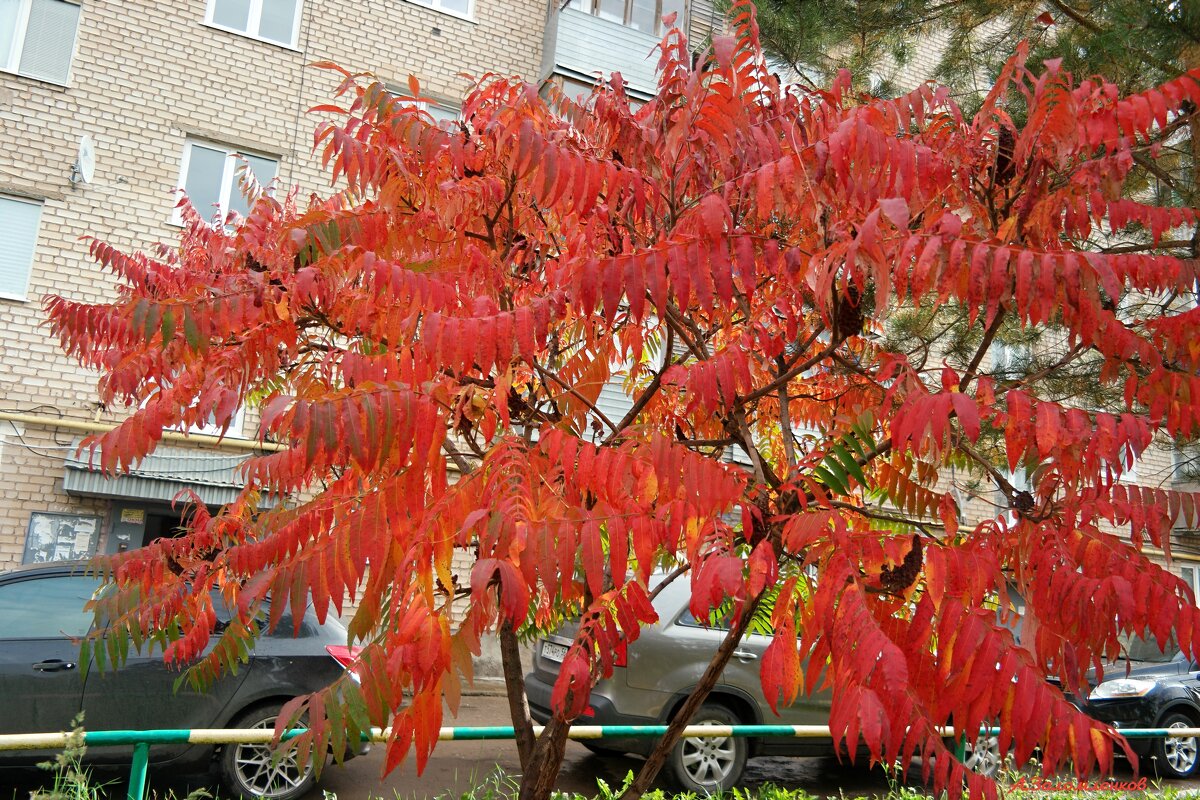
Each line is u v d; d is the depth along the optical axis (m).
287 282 2.15
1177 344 1.77
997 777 5.26
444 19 12.89
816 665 1.45
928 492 2.36
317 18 12.23
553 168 1.87
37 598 5.70
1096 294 1.56
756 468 2.17
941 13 6.33
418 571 1.51
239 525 2.39
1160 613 1.65
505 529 1.46
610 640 1.50
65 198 10.62
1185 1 4.68
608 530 1.51
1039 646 1.68
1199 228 3.00
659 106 2.21
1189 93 1.79
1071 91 1.86
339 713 1.54
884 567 1.64
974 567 1.55
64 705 5.41
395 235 2.42
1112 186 1.87
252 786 5.64
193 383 2.15
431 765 6.68
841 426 2.11
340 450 1.46
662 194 2.21
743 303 2.57
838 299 1.98
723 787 6.57
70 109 10.80
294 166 11.80
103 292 10.65
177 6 11.46
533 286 2.43
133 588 2.42
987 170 2.13
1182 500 1.71
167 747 5.49
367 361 1.72
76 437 10.23
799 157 1.70
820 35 6.28
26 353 10.15
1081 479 1.82
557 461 1.66
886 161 1.71
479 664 11.30
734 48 1.77
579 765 7.11
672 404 2.87
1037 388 5.10
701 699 2.40
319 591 1.57
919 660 1.48
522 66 13.23
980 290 1.52
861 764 8.11
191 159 11.46
